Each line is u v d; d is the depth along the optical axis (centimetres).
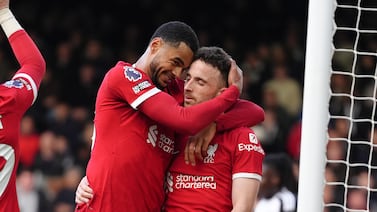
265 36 3734
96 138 1308
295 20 3750
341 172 2605
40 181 2997
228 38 3744
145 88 1269
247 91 3381
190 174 1313
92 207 1297
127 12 3803
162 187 1316
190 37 1292
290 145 3080
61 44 3609
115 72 1284
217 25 3788
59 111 3222
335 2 1327
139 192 1293
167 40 1287
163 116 1255
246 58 3594
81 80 3406
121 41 3725
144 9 3825
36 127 3184
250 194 1283
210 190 1304
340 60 3297
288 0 3772
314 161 1313
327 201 2509
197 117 1246
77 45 3594
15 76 1337
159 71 1291
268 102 3284
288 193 2058
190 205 1304
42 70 1364
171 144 1316
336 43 3378
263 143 3080
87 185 1301
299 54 3553
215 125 1308
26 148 3062
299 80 3403
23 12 3734
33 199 2962
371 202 2538
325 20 1309
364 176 2602
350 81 3184
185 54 1287
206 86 1288
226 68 1297
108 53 3581
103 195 1288
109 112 1293
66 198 2956
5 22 1375
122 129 1289
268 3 3794
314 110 1312
